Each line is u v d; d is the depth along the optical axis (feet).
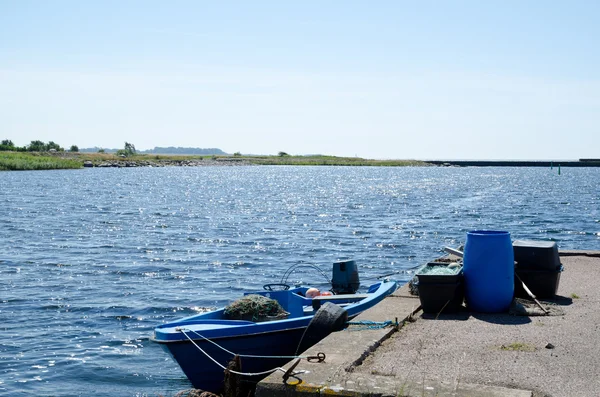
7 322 55.01
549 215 156.66
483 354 25.54
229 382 28.84
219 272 79.61
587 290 37.27
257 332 32.68
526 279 35.32
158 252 95.35
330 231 123.75
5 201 192.75
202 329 32.04
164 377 42.19
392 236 116.26
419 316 32.50
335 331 30.76
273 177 421.18
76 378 41.98
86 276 75.61
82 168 542.98
